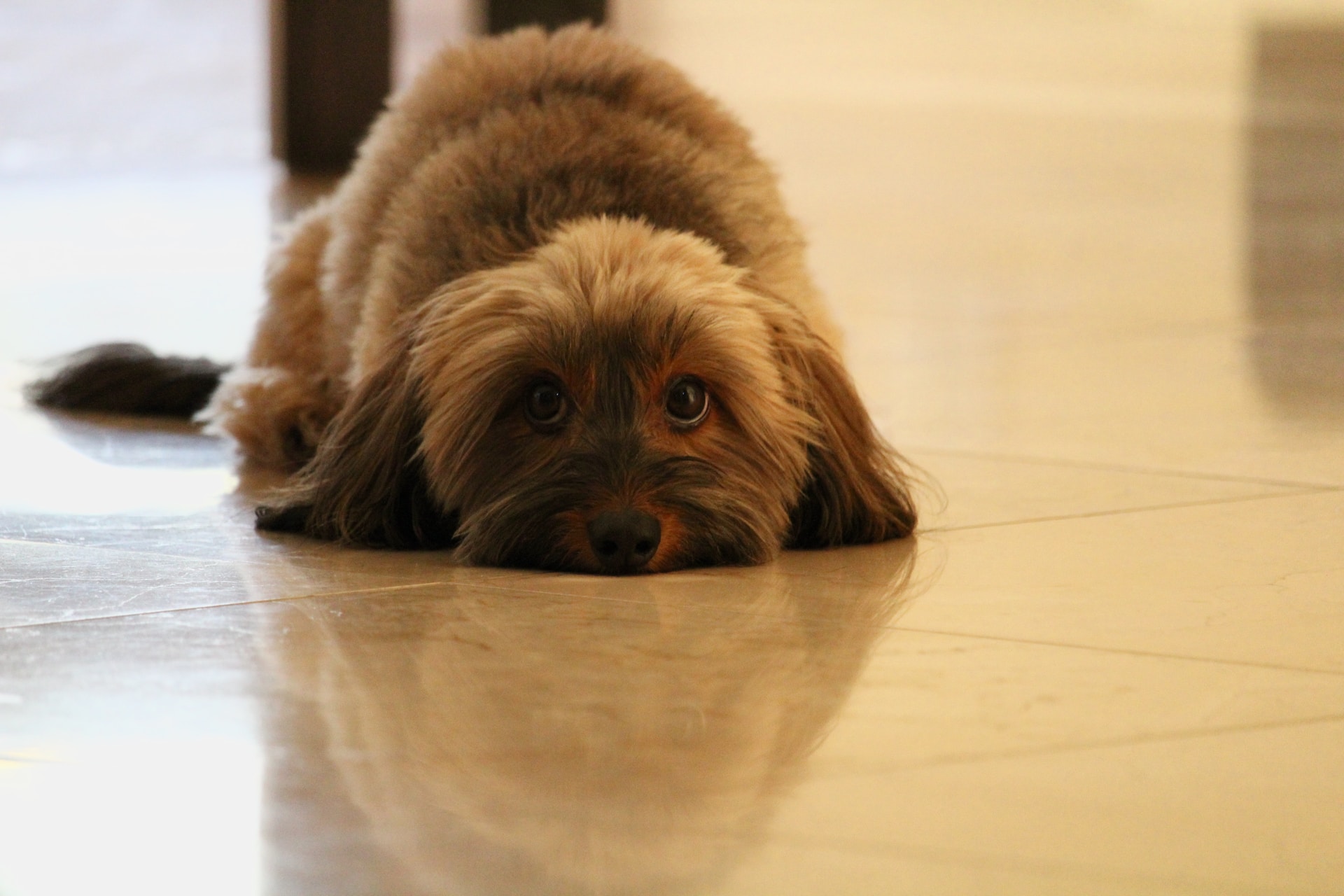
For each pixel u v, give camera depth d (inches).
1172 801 72.6
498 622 100.9
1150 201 452.8
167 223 346.3
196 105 539.2
